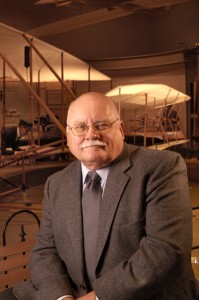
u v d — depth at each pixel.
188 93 12.96
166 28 14.53
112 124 1.73
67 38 14.88
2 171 9.65
